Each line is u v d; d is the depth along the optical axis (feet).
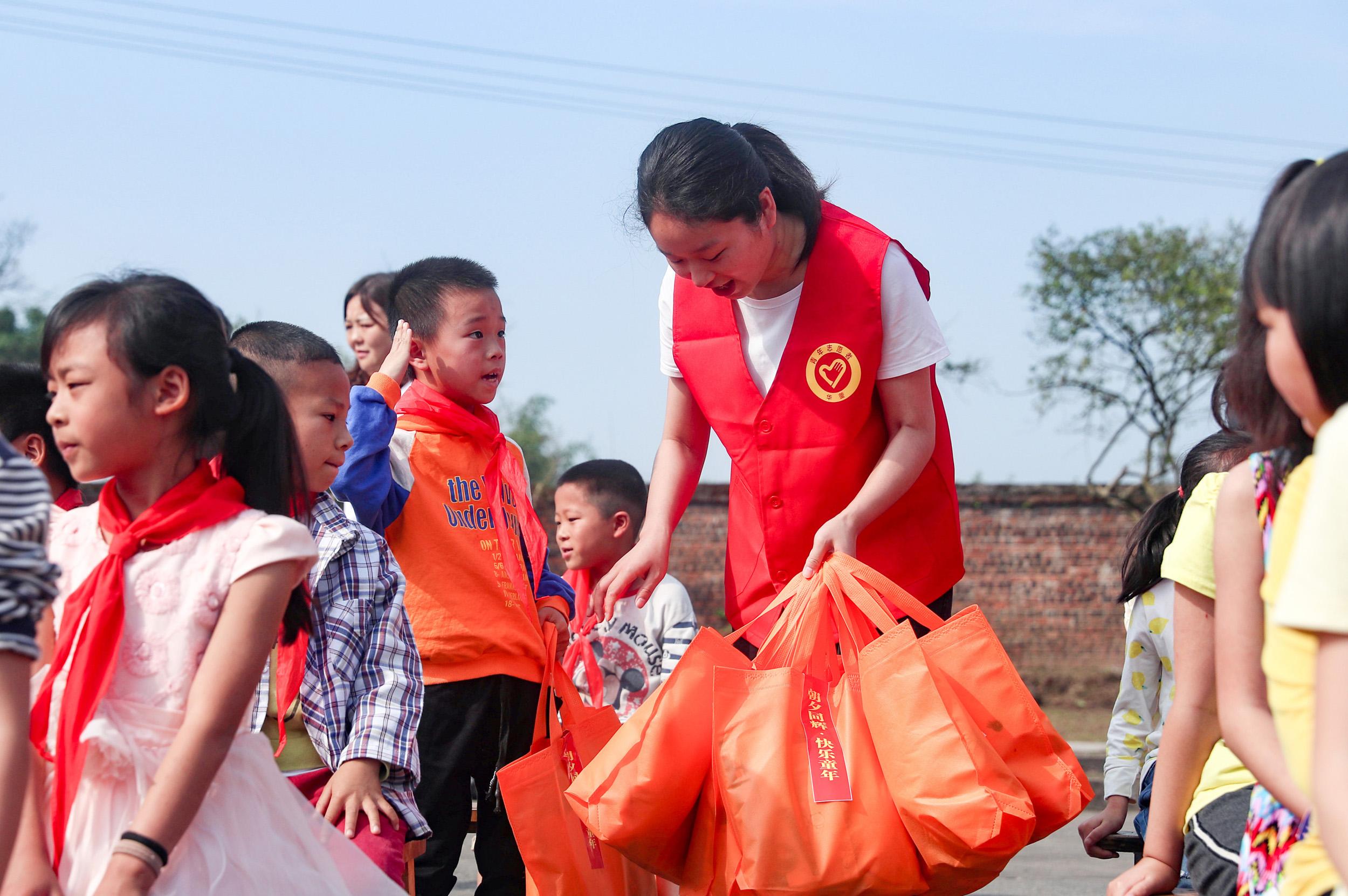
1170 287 44.52
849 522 8.22
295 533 6.18
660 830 7.30
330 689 7.83
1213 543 6.25
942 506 9.16
